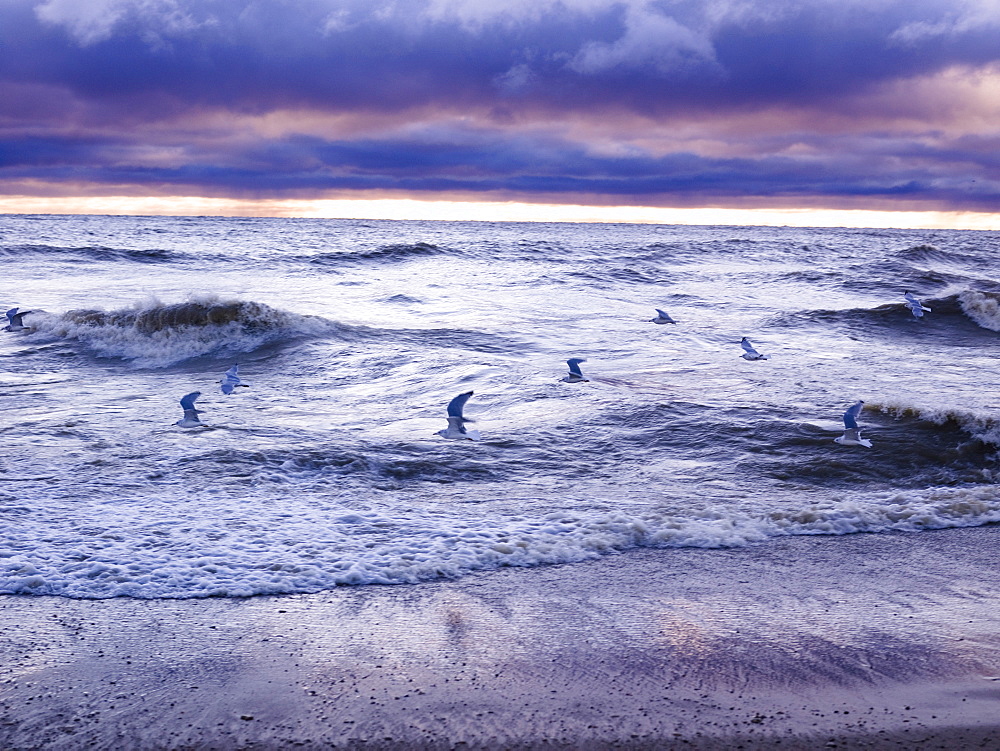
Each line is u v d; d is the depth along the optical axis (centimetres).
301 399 1575
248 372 1838
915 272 3881
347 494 1020
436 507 979
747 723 530
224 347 2056
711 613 705
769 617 697
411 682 585
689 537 891
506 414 1409
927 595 746
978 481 1097
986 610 712
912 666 607
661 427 1295
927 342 2420
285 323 2181
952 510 982
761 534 906
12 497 965
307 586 754
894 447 1186
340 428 1344
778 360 2003
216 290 3156
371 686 579
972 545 881
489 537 877
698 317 2744
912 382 1719
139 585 746
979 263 5056
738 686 579
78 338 2148
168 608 705
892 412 1316
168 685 579
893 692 569
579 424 1323
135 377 1819
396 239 6712
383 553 830
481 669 605
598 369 1830
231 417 1418
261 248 5259
